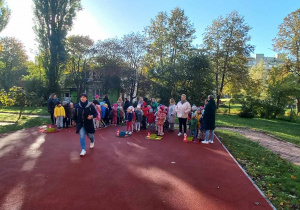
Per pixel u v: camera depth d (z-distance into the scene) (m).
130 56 29.23
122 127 12.74
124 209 3.72
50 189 4.43
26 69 49.72
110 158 6.63
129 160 6.48
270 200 4.19
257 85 34.16
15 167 5.72
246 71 33.56
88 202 3.93
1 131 10.75
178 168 5.91
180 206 3.88
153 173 5.47
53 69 30.22
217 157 7.05
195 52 28.23
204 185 4.82
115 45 29.16
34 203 3.86
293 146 10.19
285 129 17.50
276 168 6.26
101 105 12.71
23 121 14.62
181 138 9.98
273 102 27.81
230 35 33.31
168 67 27.14
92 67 31.62
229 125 16.09
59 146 8.04
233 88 36.03
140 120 11.59
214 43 34.25
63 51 30.33
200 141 9.38
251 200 4.17
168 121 11.62
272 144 10.16
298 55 31.16
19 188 4.46
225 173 5.62
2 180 4.86
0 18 19.66
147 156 6.96
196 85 26.53
